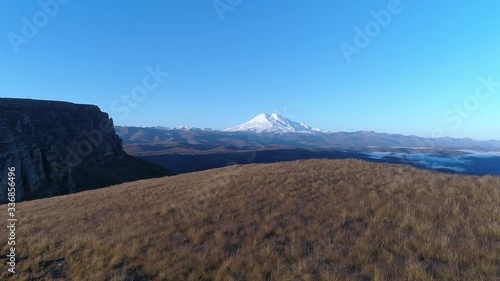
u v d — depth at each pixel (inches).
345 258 331.9
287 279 297.9
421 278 274.1
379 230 399.9
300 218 478.6
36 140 3110.2
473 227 382.3
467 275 274.5
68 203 834.8
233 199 621.0
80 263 368.5
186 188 847.7
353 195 586.9
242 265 337.7
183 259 362.9
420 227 389.1
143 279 327.6
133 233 455.8
